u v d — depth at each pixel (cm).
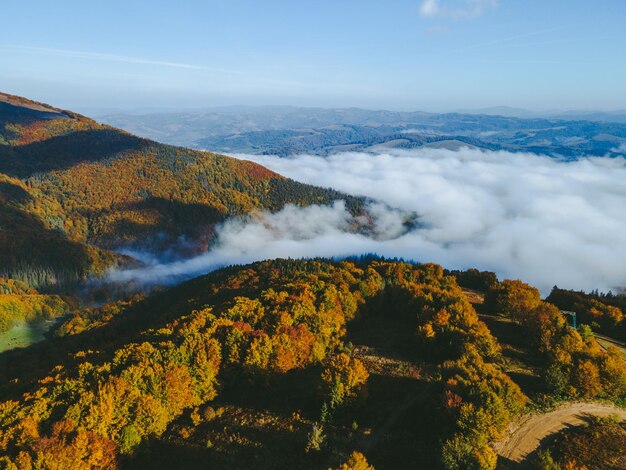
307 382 6638
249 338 6881
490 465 4519
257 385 6662
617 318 9194
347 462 4491
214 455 5334
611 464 4888
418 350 7512
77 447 4731
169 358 6406
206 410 6044
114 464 5028
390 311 9462
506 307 8881
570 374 6109
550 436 5328
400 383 6538
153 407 5534
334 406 5800
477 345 6950
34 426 4950
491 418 5097
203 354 6475
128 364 6381
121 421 5344
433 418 5450
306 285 9281
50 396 5619
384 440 5381
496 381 5588
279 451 5334
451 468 4528
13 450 4716
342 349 7575
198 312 8425
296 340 7031
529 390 6156
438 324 7519
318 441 5247
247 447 5422
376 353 7531
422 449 5162
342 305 8656
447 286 10262
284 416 5928
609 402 5950
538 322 7506
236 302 8600
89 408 5281
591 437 5262
